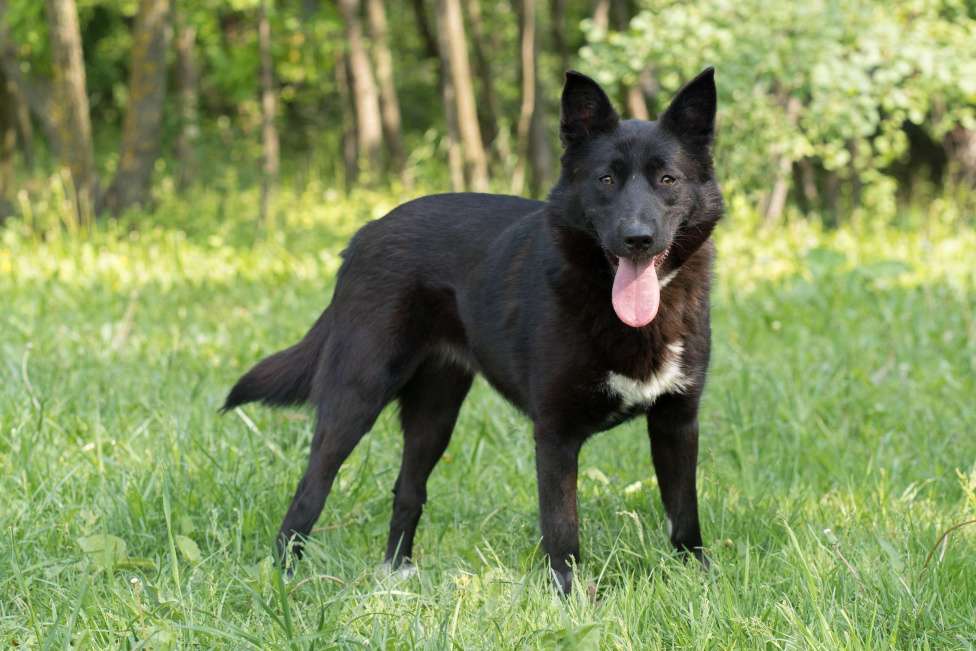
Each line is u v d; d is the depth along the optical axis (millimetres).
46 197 15617
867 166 19594
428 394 5637
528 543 5402
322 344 5656
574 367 4828
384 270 5418
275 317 10242
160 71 16547
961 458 6406
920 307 10508
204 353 8781
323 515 5668
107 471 5883
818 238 15289
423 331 5469
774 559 4973
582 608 4379
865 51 14172
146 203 16734
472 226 5406
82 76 15891
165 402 7148
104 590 4586
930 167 26422
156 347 9055
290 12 22609
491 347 5215
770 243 14195
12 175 18031
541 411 4953
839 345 9078
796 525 5340
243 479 5727
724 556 5078
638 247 4594
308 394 5652
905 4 14742
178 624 4059
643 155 4812
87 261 13164
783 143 13852
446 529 5641
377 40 23781
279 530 5262
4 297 11148
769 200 16516
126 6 24031
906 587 4324
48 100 20188
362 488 5980
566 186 4977
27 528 5086
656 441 5113
